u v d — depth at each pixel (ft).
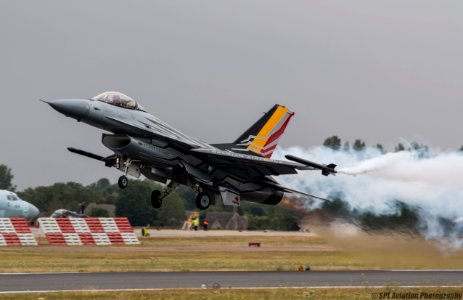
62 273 357.61
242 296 276.00
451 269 416.67
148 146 404.36
